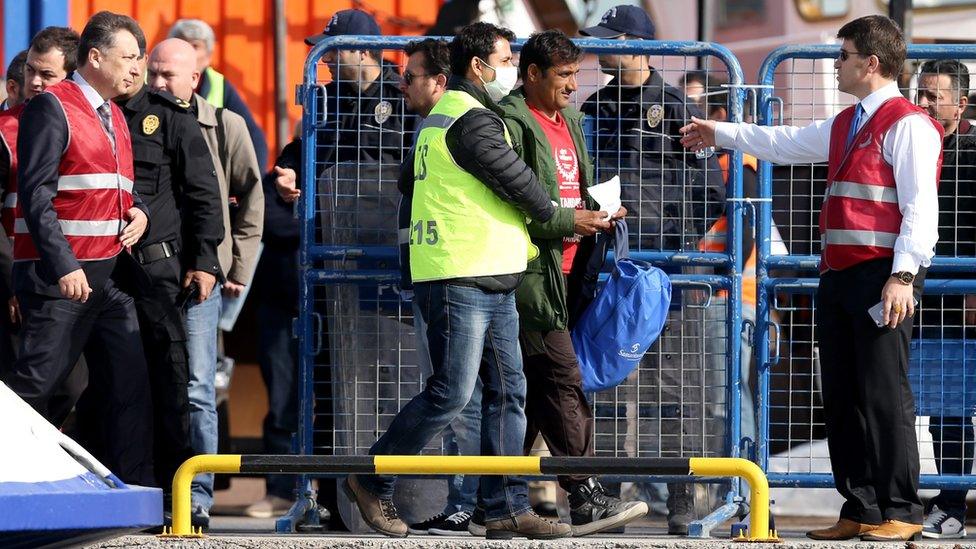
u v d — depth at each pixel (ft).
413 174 74.08
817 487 82.74
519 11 111.65
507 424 73.00
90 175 75.20
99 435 83.66
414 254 72.33
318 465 67.87
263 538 70.95
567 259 79.05
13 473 51.11
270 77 112.78
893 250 75.10
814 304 84.38
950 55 82.53
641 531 88.43
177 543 69.26
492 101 73.05
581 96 91.81
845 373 77.30
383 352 84.94
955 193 84.38
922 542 73.20
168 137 80.28
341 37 83.71
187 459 75.46
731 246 83.71
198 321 83.41
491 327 72.69
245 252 88.69
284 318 104.06
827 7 109.50
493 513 74.84
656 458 67.21
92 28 75.56
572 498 77.82
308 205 84.48
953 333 85.66
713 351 84.58
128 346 77.66
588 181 77.92
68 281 72.38
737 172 83.66
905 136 74.84
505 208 72.02
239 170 87.92
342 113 84.99
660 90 84.69
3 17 107.76
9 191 82.23
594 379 78.54
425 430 72.69
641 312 78.23
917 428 87.10
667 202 84.48
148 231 79.36
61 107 74.54
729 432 83.56
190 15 112.47
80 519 52.21
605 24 90.17
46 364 74.59
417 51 80.43
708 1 110.52
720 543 69.97
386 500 75.97
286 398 104.83
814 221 90.12
